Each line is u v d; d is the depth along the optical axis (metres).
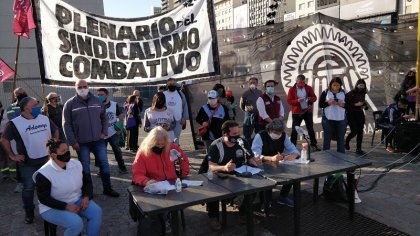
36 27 5.45
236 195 3.28
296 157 4.43
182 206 3.01
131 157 8.04
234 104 8.38
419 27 7.71
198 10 6.28
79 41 5.73
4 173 6.38
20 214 4.83
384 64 9.44
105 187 5.33
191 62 6.35
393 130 7.55
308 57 8.91
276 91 8.71
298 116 7.62
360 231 4.01
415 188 5.31
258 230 4.17
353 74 9.27
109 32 5.96
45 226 3.67
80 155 5.02
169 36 6.27
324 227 4.16
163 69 6.29
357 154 7.38
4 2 23.73
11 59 23.88
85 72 5.81
